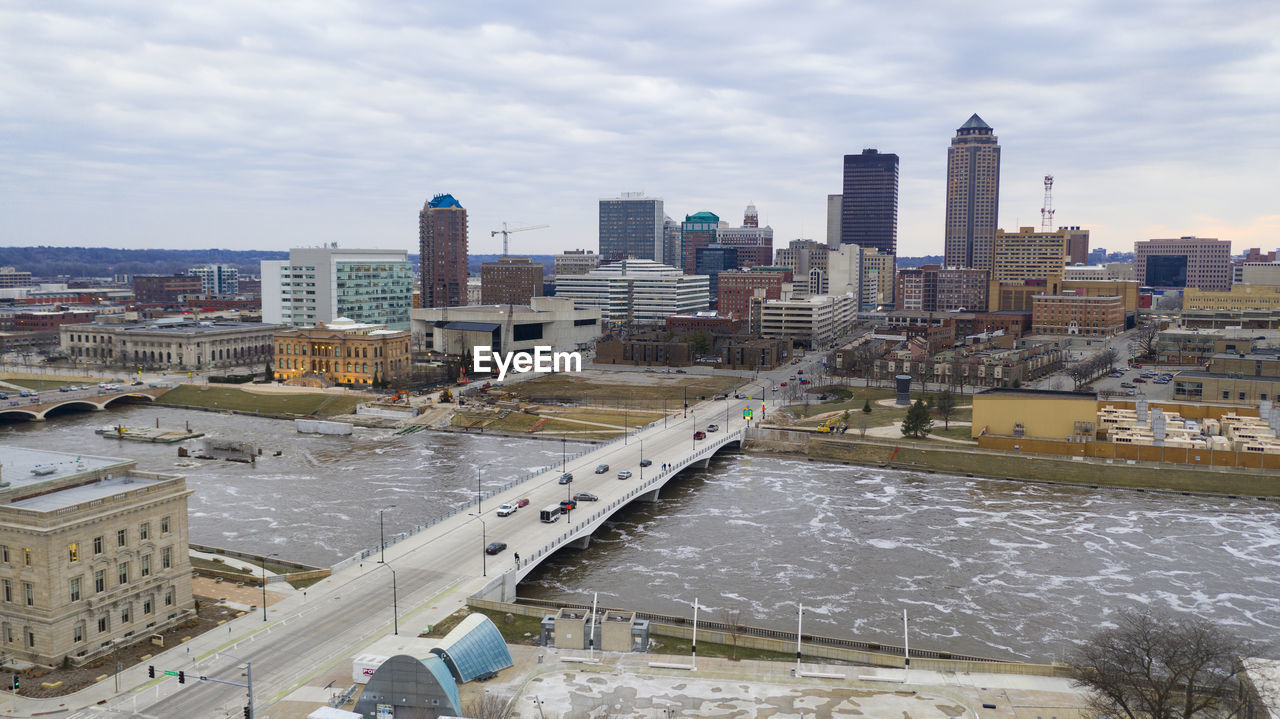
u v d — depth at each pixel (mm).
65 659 110062
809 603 145875
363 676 105438
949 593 150625
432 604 131750
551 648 119562
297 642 118500
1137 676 102562
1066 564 164500
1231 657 102812
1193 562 165625
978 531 183875
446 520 174125
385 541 161250
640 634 120938
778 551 170875
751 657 119250
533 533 164875
